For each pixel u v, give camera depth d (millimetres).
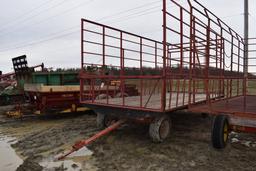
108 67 7805
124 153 4727
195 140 5477
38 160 4508
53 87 8234
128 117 5359
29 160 4504
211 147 4965
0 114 9797
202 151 4730
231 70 7477
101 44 6684
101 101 6395
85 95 7105
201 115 8203
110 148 5035
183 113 8789
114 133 6164
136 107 5102
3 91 12555
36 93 8320
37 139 5949
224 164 4094
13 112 8461
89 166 4160
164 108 4668
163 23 4469
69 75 10719
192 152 4688
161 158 4422
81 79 6293
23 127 7500
